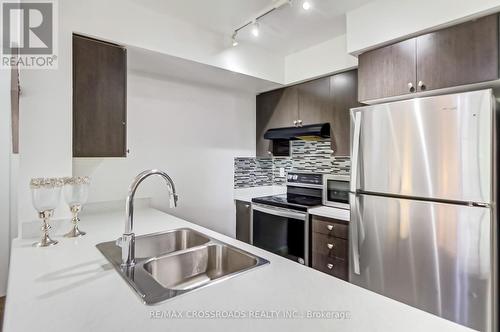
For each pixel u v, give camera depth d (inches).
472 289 55.5
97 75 69.5
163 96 101.1
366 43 75.6
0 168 106.9
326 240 89.3
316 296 33.8
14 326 26.9
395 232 66.3
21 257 45.9
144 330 26.8
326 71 97.7
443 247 58.9
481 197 54.1
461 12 60.3
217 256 55.0
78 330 26.6
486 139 53.4
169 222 73.4
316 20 82.8
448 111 57.8
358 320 28.7
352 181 74.0
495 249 54.5
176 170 105.1
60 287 35.5
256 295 33.9
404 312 30.3
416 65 68.8
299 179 119.3
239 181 126.1
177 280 49.9
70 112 65.3
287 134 110.8
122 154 73.5
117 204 89.9
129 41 72.2
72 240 55.4
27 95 60.8
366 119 71.5
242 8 75.4
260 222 113.0
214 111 116.3
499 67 57.3
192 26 84.0
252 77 101.8
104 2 68.9
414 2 67.2
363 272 72.8
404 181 64.4
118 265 42.9
